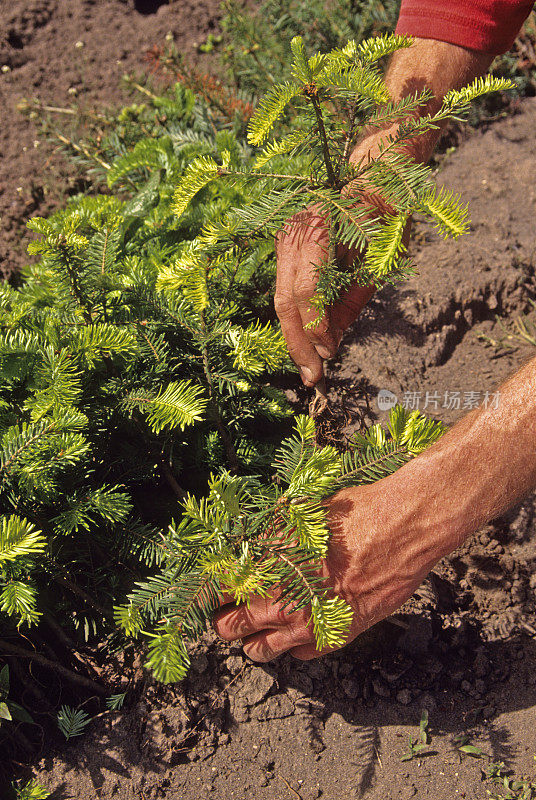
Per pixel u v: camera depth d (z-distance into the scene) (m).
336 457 1.26
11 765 1.29
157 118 1.87
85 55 2.42
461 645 1.36
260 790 1.28
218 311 1.31
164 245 1.48
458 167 2.04
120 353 1.30
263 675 1.33
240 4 2.49
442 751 1.29
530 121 2.16
